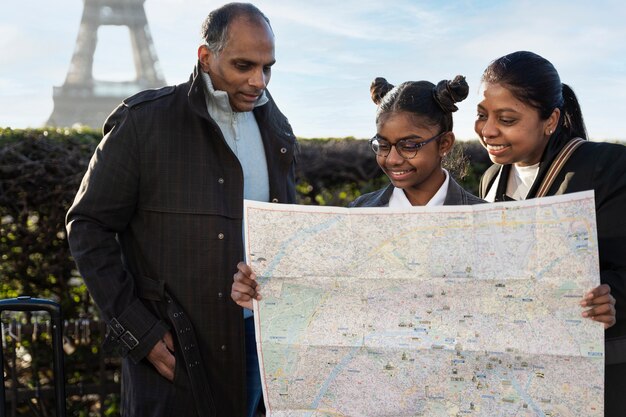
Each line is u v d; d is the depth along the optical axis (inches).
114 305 94.0
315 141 221.0
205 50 94.4
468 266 68.6
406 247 69.8
